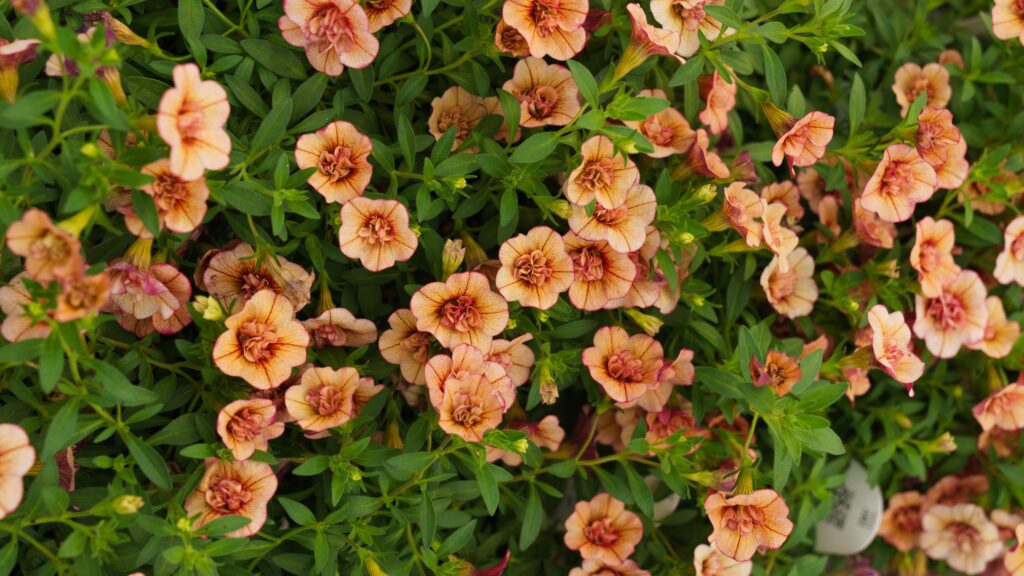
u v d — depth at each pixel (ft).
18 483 1.74
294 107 1.95
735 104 2.21
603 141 1.91
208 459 1.87
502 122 2.00
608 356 2.00
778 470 1.96
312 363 1.93
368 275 1.99
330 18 1.87
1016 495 2.30
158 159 1.78
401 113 1.95
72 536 1.79
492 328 1.92
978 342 2.17
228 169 1.90
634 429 2.05
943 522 2.29
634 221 1.94
